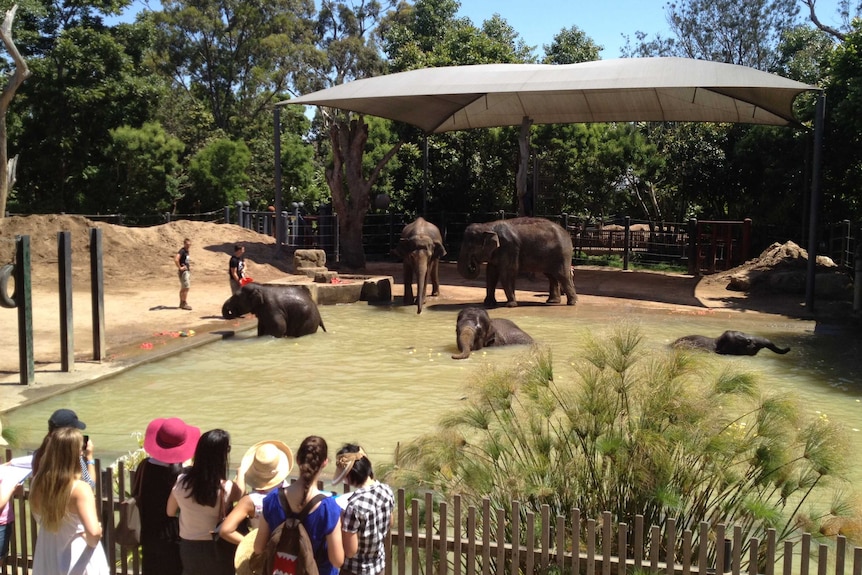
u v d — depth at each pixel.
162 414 10.01
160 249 24.20
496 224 19.19
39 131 36.91
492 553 4.97
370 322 17.44
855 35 22.19
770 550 4.55
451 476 5.63
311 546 4.09
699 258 25.94
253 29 53.56
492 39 39.03
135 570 5.30
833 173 25.28
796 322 17.25
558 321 17.31
